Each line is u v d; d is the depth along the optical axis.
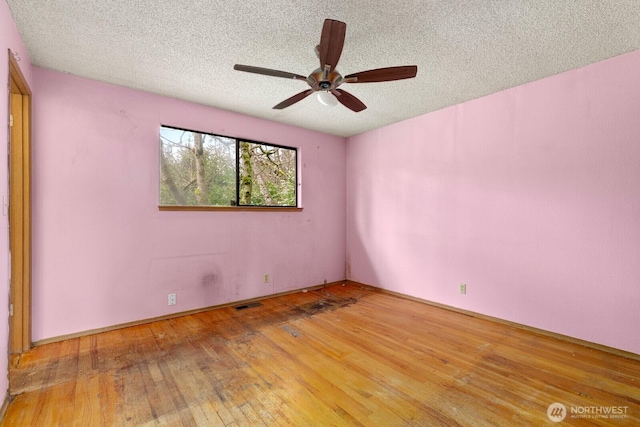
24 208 2.39
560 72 2.60
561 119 2.61
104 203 2.77
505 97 2.96
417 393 1.86
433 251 3.59
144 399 1.80
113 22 1.93
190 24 1.96
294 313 3.32
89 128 2.70
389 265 4.11
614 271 2.36
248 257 3.71
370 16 1.86
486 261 3.11
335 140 4.63
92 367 2.16
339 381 2.00
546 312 2.71
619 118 2.33
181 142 3.32
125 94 2.88
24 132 2.38
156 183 3.05
